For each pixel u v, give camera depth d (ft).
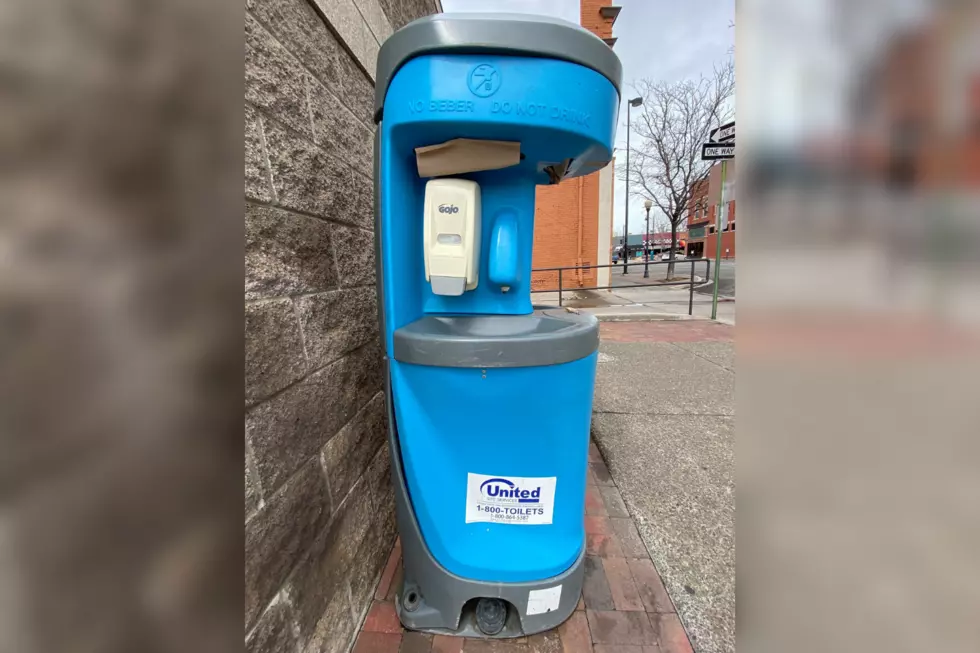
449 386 3.67
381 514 5.13
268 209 3.11
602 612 4.51
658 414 9.62
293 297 3.41
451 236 3.77
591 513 6.13
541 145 3.56
